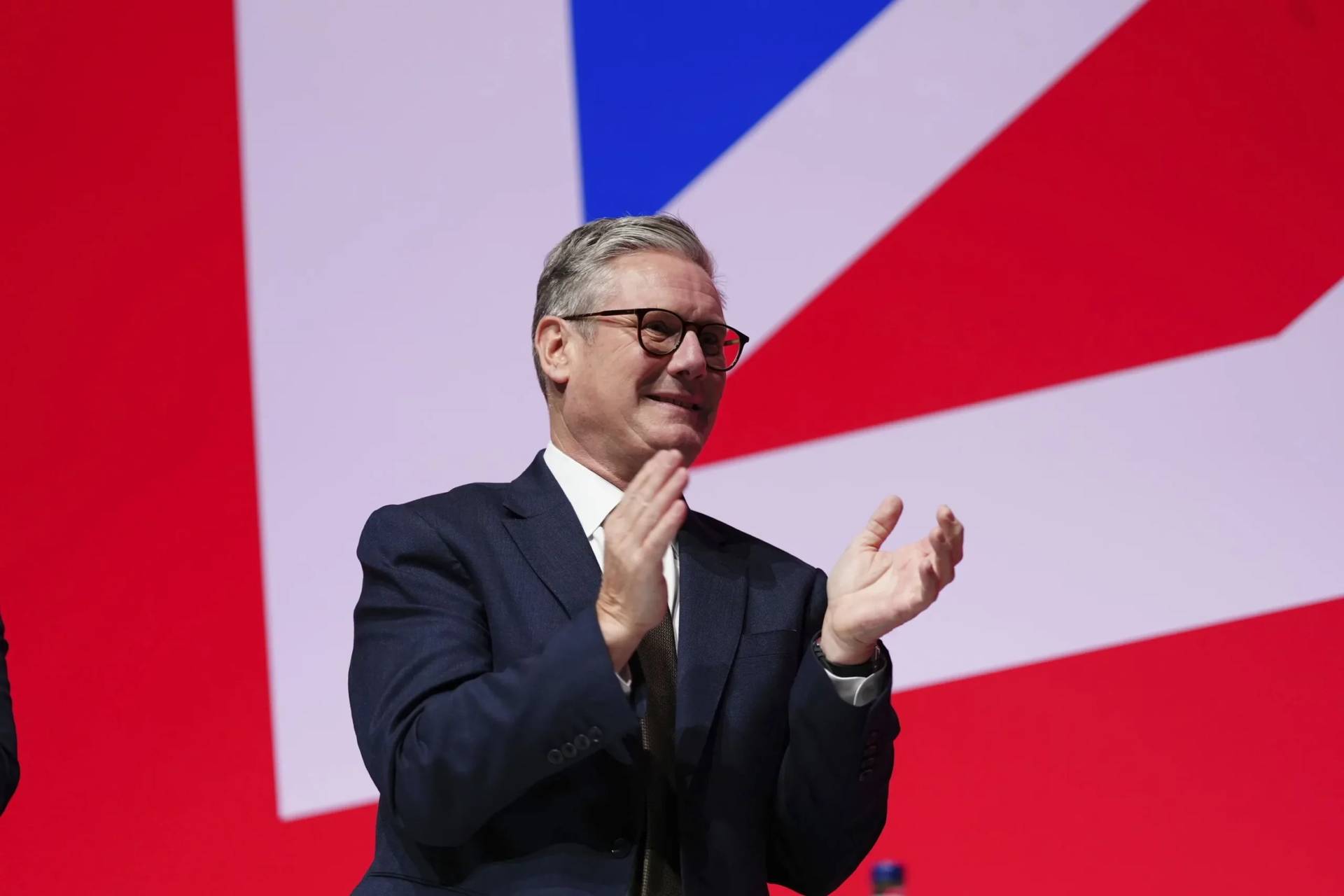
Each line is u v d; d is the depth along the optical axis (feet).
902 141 27.43
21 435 27.71
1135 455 26.04
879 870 21.29
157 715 26.66
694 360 15.94
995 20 27.61
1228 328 26.27
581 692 13.56
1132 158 26.96
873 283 27.07
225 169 28.48
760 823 15.52
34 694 26.78
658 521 14.07
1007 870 24.94
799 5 28.02
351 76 28.58
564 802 14.73
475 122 28.25
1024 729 25.39
